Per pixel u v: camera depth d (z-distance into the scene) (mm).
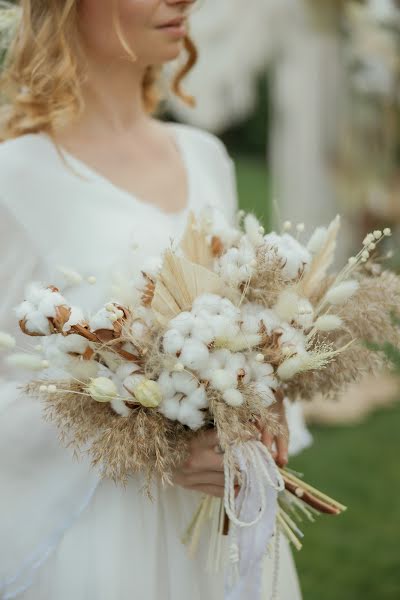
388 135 5074
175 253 1621
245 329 1512
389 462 4262
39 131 1851
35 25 1869
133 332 1491
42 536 1663
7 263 1740
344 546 3482
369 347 1701
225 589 1602
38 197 1753
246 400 1479
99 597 1624
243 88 5137
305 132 5094
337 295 1568
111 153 1931
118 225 1775
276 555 1648
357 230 5230
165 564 1716
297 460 4324
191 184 2031
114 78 1925
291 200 5215
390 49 4867
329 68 5000
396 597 3068
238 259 1560
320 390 1697
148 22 1815
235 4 4887
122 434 1463
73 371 1512
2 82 1943
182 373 1473
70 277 1564
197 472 1583
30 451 1674
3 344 1479
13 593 1670
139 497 1695
